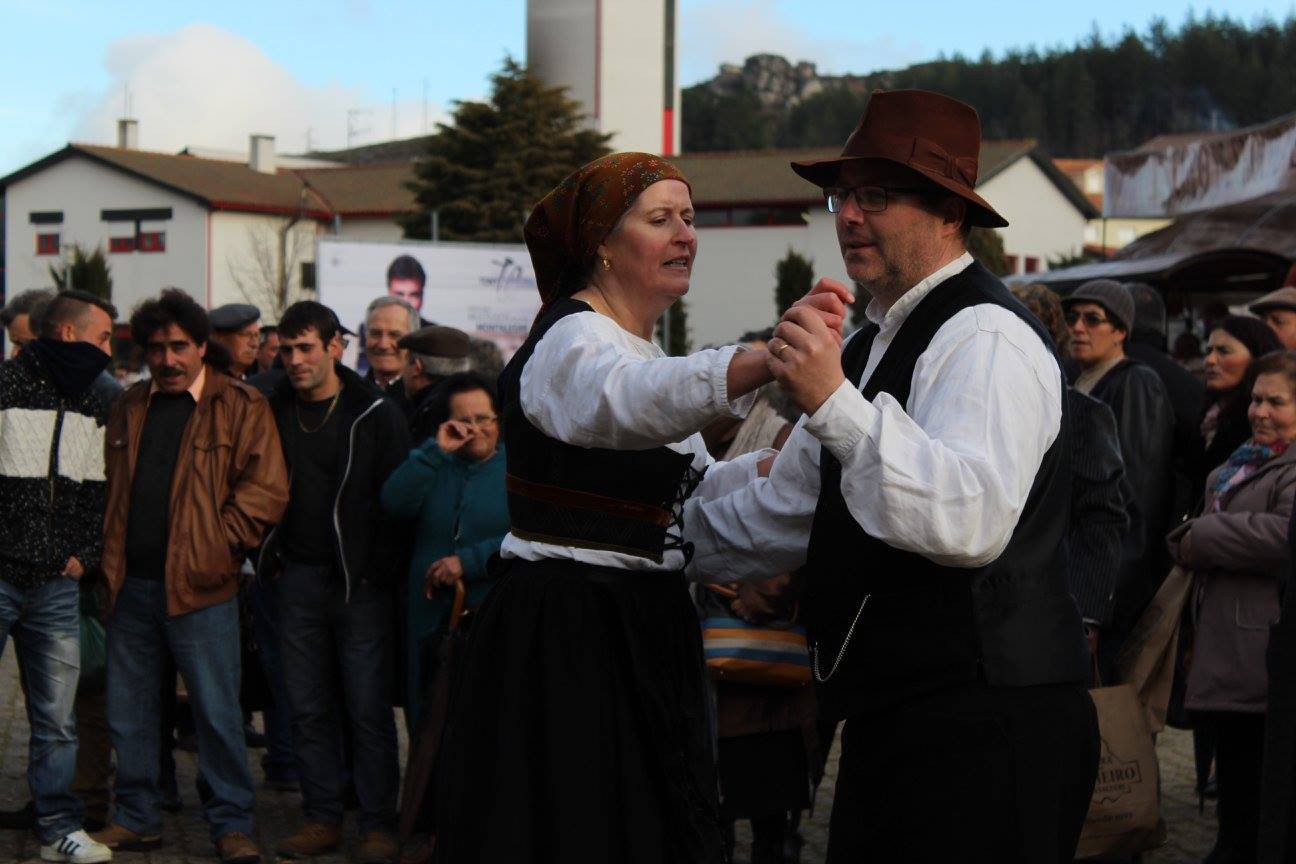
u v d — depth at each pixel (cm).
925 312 261
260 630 577
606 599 252
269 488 495
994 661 248
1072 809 258
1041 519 255
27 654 496
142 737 507
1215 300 1232
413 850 485
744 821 538
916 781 251
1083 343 496
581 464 251
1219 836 445
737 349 229
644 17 4812
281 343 508
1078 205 5231
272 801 582
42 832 495
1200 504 473
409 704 490
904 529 225
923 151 260
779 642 410
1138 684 435
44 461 486
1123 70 13362
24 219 4947
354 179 5116
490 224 3941
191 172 4897
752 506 281
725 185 4731
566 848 244
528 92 4019
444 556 483
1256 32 13362
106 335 513
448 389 490
